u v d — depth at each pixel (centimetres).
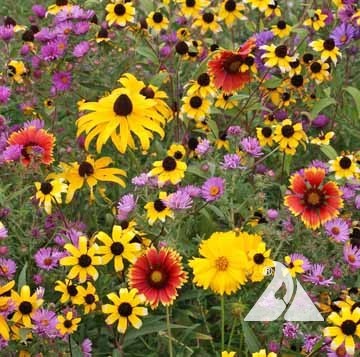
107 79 164
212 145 152
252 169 148
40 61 165
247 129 159
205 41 181
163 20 174
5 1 205
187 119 151
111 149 155
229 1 178
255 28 184
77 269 116
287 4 208
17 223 128
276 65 157
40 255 124
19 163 131
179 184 141
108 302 125
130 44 172
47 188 126
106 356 125
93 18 176
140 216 126
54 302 125
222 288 107
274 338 119
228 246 108
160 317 120
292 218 130
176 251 119
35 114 164
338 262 128
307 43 185
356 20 173
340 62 186
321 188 124
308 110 169
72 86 161
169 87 172
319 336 114
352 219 144
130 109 129
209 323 129
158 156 153
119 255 117
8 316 112
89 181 130
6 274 120
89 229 141
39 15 193
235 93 154
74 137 160
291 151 142
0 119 150
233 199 136
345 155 146
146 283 111
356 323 105
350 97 179
